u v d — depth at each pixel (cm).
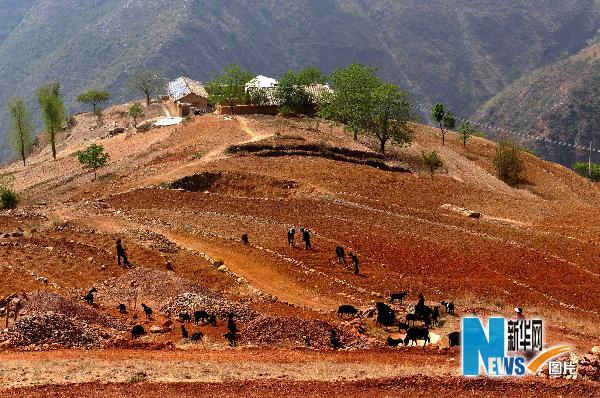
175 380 2534
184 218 5244
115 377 2534
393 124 9381
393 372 2711
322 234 5122
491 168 10356
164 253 4394
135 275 3897
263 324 3228
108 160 9262
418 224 5662
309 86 11812
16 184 9594
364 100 9425
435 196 6812
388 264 4622
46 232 4650
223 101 11088
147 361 2766
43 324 2969
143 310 3506
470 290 4269
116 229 4838
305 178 6862
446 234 5431
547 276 4672
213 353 2927
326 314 3659
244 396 2436
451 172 9100
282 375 2644
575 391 2600
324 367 2772
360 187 6762
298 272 4306
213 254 4491
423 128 13012
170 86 14138
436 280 4397
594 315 4075
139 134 10612
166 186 6369
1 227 4775
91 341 2992
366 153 8344
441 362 2923
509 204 6788
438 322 3581
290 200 6072
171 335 3186
